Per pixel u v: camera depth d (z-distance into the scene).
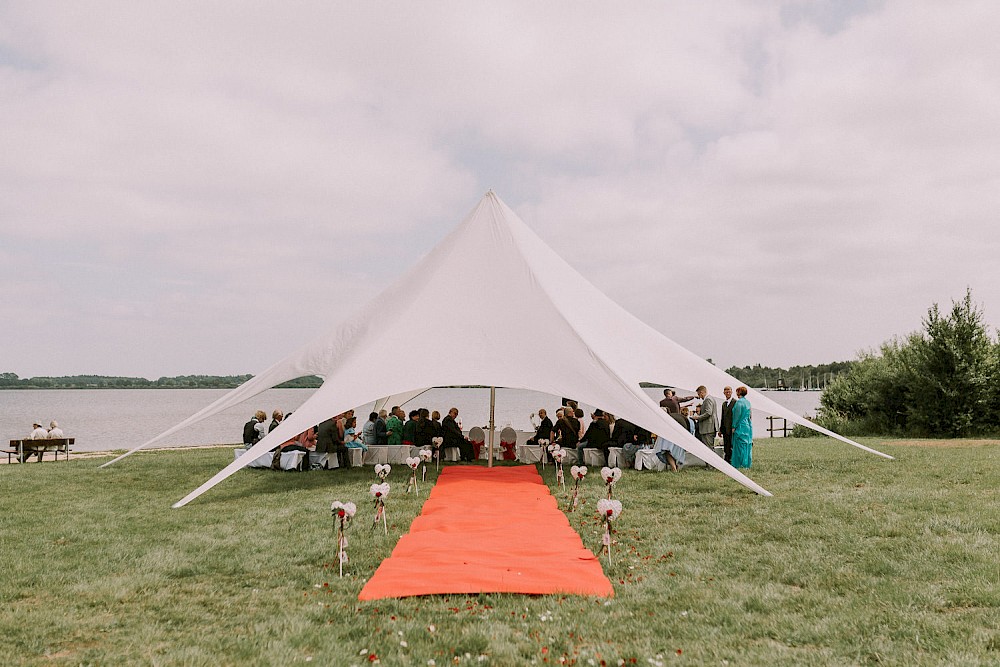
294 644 3.86
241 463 8.89
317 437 11.70
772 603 4.45
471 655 3.71
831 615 4.21
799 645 3.83
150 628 4.18
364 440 13.31
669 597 4.62
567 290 12.47
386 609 4.45
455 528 6.81
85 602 4.70
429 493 9.01
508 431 13.38
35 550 6.11
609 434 11.95
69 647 3.93
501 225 12.45
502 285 11.68
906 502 7.50
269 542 6.28
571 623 4.15
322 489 9.41
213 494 9.20
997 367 18.72
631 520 7.08
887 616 4.15
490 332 11.04
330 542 6.25
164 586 5.07
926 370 19.52
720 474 10.35
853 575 4.97
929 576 4.92
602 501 5.66
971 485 8.60
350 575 5.22
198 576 5.30
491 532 6.58
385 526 6.62
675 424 9.26
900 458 11.91
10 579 5.20
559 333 10.91
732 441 11.20
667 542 6.13
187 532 6.81
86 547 6.21
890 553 5.54
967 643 3.72
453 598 4.67
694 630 4.01
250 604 4.63
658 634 3.99
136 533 6.81
